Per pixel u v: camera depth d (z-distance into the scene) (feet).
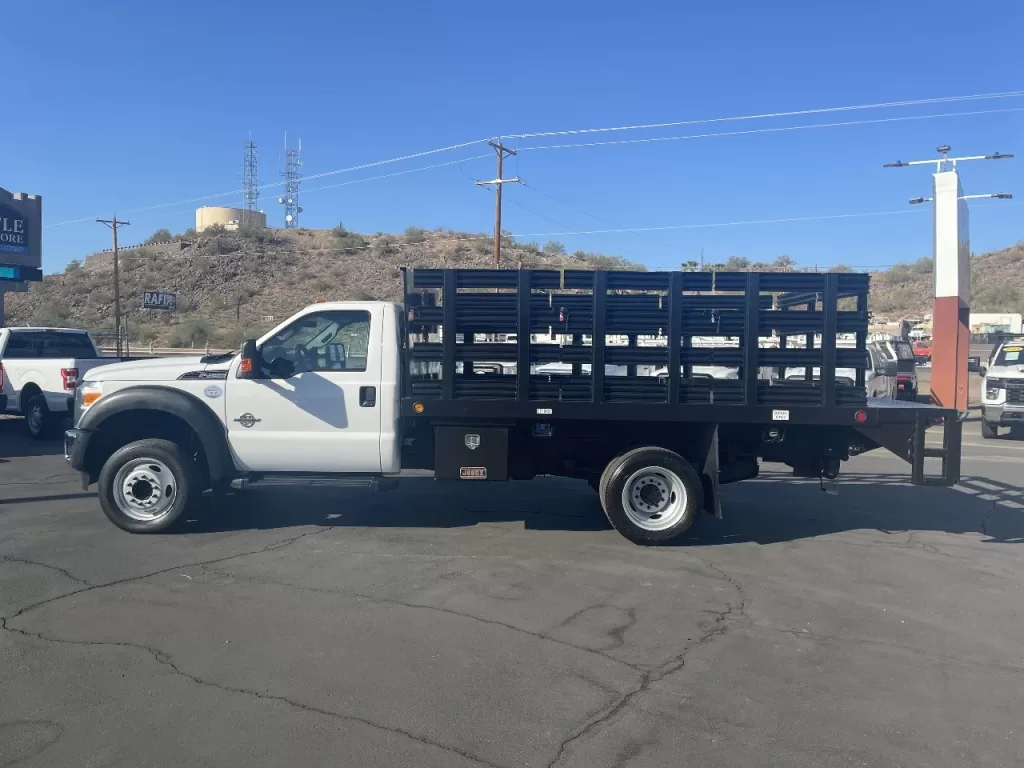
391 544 25.04
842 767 12.44
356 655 16.39
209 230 243.60
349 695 14.61
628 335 25.08
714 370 26.63
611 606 19.61
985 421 57.93
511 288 25.04
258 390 25.66
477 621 18.42
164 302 183.52
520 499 31.99
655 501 25.57
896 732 13.57
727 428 26.30
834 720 13.97
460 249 228.43
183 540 25.21
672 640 17.51
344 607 19.21
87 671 15.47
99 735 13.08
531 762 12.48
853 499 33.22
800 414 25.03
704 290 24.77
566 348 25.04
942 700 14.80
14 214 80.59
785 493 34.42
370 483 25.93
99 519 27.78
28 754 12.47
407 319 25.27
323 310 26.00
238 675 15.37
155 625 17.90
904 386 70.59
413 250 232.32
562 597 20.21
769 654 16.83
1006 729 13.73
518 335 24.98
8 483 34.30
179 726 13.39
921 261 259.19
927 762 12.64
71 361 45.65
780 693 14.99
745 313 24.79
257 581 21.13
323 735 13.17
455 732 13.33
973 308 220.84
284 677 15.31
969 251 75.61
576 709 14.21
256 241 236.84
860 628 18.42
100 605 19.13
